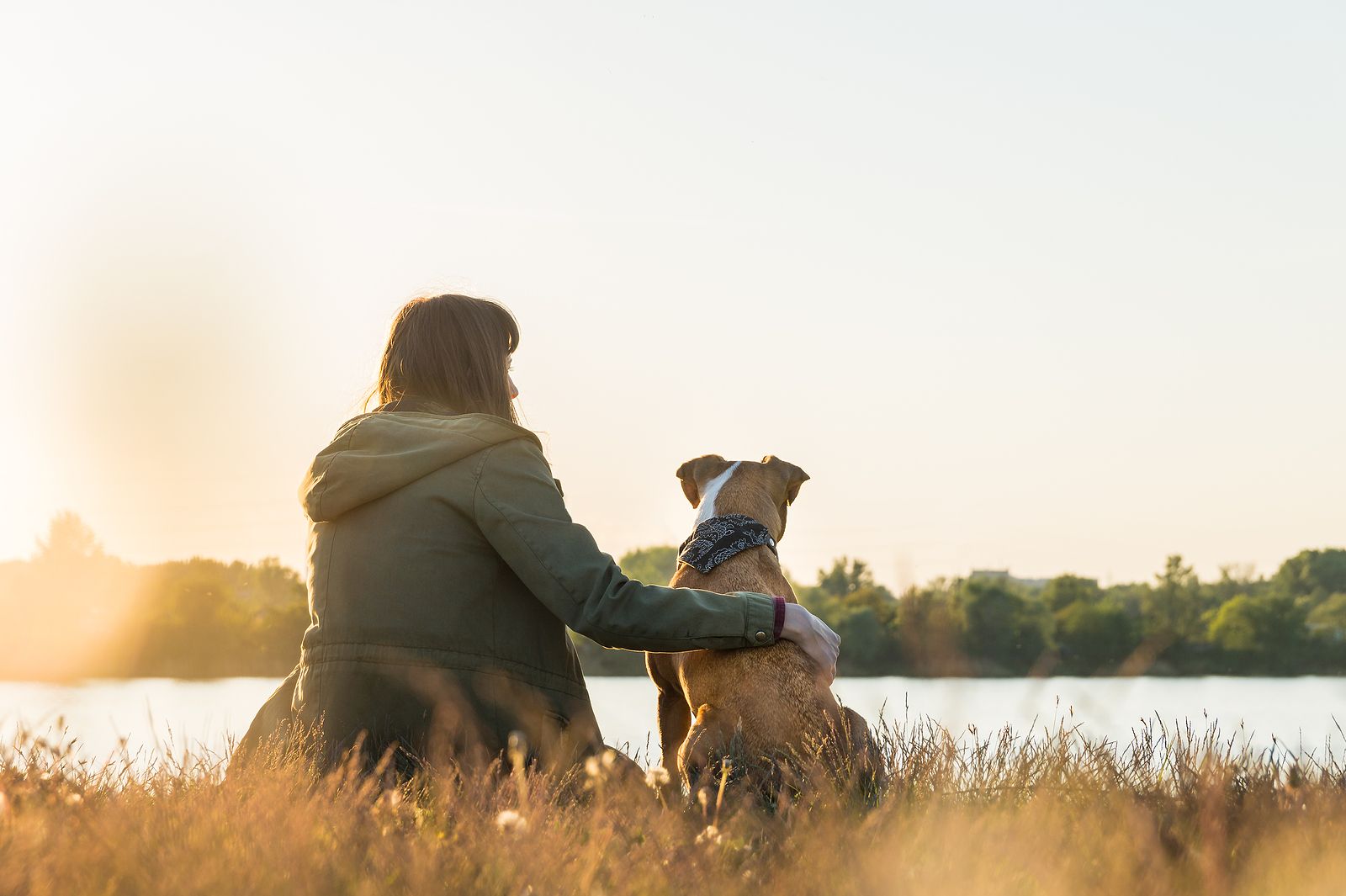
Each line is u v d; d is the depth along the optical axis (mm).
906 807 3004
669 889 2338
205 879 2172
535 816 2590
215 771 3162
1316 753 3299
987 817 2785
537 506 3406
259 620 44438
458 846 2455
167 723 3438
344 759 3166
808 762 3564
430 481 3412
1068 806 3002
